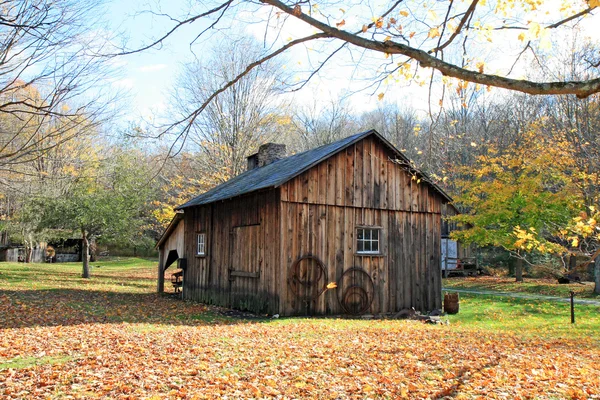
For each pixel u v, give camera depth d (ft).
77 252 165.07
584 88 11.20
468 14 14.92
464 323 46.09
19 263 128.16
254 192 49.49
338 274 47.42
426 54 12.91
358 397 18.69
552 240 68.95
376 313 49.29
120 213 90.38
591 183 59.41
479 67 13.91
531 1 15.84
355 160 49.62
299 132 142.10
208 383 20.03
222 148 100.78
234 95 100.42
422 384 20.42
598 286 67.62
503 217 73.87
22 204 91.61
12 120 37.47
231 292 52.65
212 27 16.12
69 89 31.30
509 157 77.71
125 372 21.30
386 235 50.83
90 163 49.19
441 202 55.42
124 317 42.34
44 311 43.09
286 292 44.42
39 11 28.35
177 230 69.41
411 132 105.91
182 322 40.63
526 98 93.56
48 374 20.92
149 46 15.80
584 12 15.08
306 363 23.88
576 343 31.55
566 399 18.40
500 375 21.86
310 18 13.55
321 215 46.93
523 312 53.31
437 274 53.88
